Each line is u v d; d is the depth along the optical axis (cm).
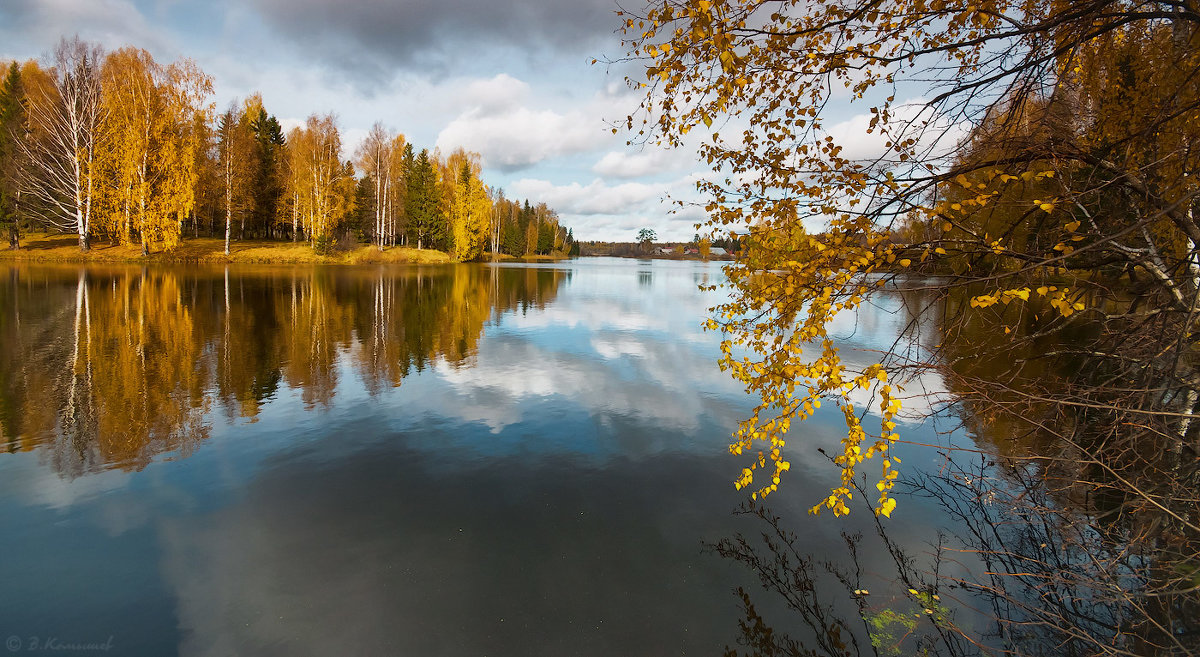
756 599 350
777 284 287
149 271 2711
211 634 311
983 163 275
